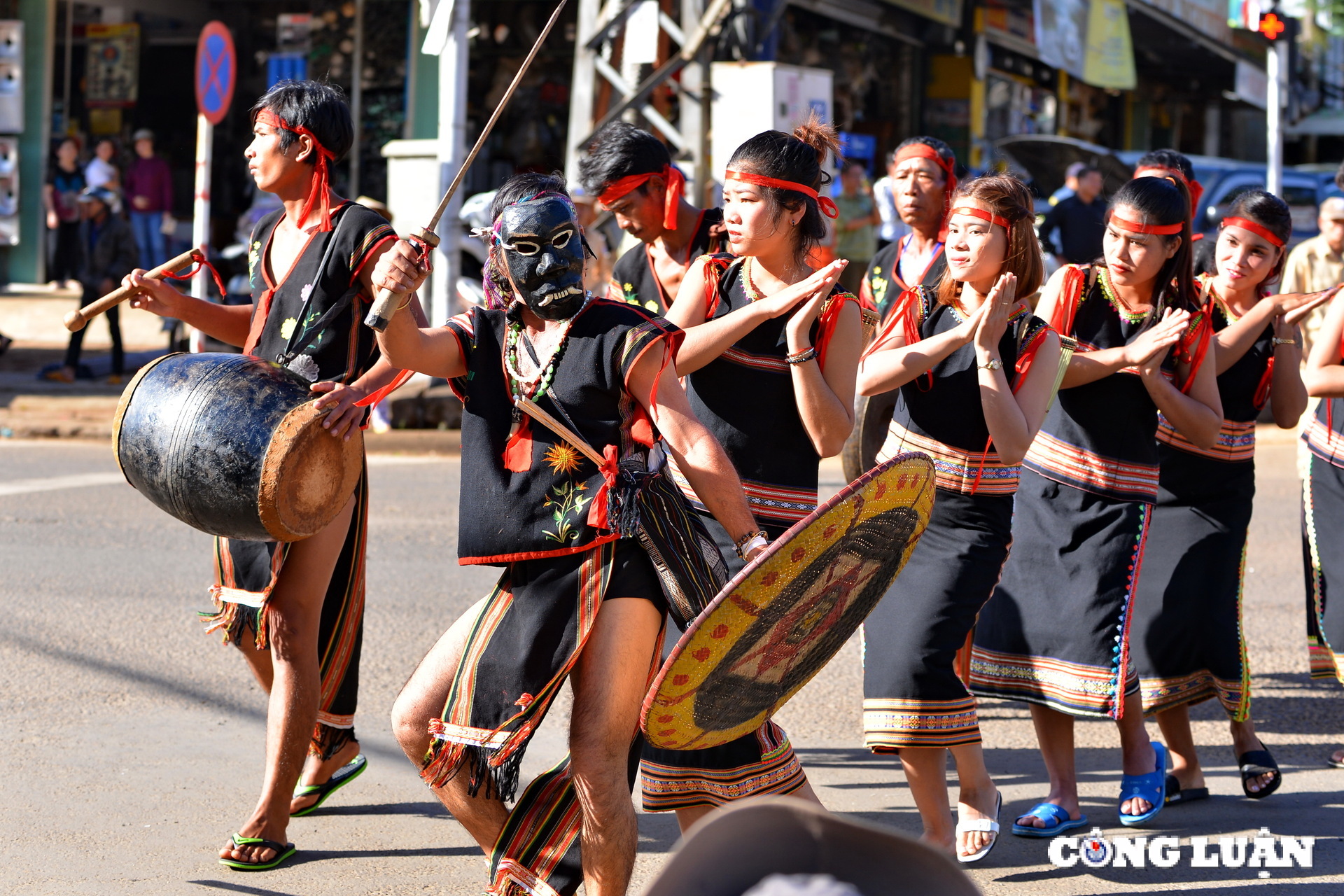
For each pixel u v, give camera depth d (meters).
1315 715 5.90
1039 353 4.20
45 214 22.22
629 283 4.93
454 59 13.03
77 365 15.55
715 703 3.09
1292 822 4.72
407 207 13.67
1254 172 17.69
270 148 4.27
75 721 5.46
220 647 6.53
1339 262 7.75
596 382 3.25
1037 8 21.97
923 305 4.38
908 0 23.89
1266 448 12.98
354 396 3.70
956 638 4.13
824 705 6.00
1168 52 29.69
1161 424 4.94
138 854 4.24
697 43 13.42
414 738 3.40
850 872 1.39
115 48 24.09
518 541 3.25
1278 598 7.78
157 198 18.52
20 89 22.02
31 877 4.05
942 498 4.22
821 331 3.99
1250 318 4.95
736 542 3.23
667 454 3.70
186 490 3.61
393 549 8.62
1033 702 4.59
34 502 9.85
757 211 3.95
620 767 3.21
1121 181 18.20
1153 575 4.89
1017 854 4.44
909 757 4.12
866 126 24.75
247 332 4.70
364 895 4.01
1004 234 4.16
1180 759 4.95
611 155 4.71
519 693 3.24
